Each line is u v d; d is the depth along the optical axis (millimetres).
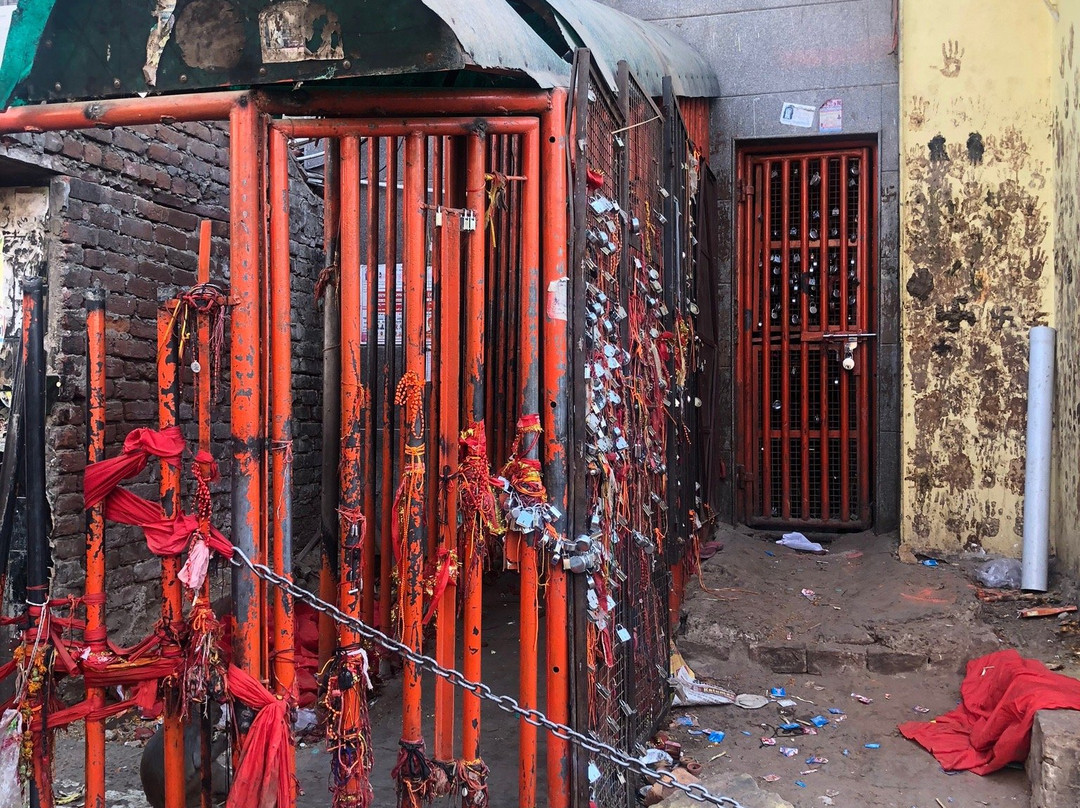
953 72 5297
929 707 3846
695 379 5062
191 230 4734
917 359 5383
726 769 3352
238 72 2293
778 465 6332
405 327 2438
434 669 2338
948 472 5328
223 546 2311
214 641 2297
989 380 5254
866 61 5941
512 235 4145
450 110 2393
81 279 3934
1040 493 4875
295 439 5754
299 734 3562
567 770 2514
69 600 2410
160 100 2375
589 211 2670
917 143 5363
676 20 6281
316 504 5984
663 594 3824
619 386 3102
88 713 2352
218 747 2834
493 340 3979
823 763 3387
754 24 6129
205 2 2305
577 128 2535
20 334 2318
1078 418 4605
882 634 4250
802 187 6203
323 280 3705
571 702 2539
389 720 3717
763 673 4250
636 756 3229
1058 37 5000
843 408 6129
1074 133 4730
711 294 5812
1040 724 3020
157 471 4414
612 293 3029
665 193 4141
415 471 2420
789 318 6273
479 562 2455
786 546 5906
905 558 5277
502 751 3459
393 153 3863
